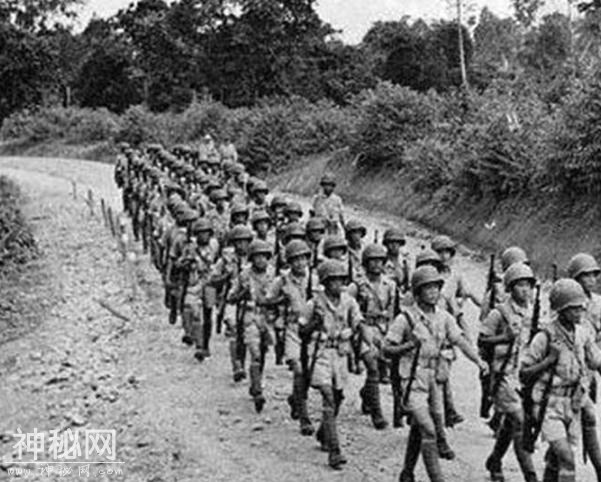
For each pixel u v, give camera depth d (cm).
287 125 4275
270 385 1280
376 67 5800
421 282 863
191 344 1509
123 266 2183
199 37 6519
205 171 2322
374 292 1087
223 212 1667
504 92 3306
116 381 1383
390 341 867
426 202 2889
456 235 2559
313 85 5934
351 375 1326
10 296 2120
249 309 1162
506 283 891
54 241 2648
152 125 5522
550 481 820
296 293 1039
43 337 1756
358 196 3409
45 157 5947
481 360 914
